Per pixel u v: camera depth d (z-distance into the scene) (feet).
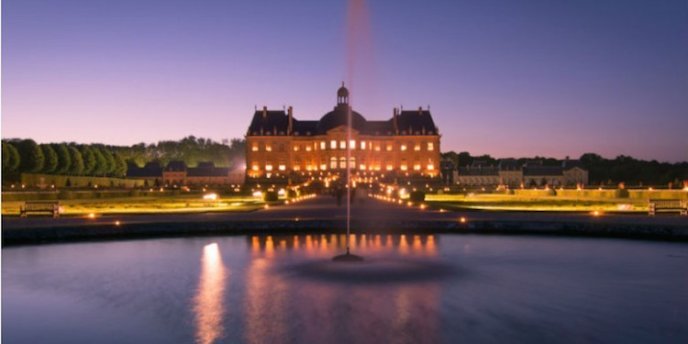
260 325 48.01
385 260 76.84
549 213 149.07
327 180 538.06
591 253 83.82
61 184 444.14
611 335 45.32
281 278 65.57
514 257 79.82
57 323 49.42
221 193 379.96
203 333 46.32
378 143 620.08
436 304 53.98
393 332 45.85
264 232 110.22
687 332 46.03
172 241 98.48
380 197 307.37
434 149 620.08
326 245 92.63
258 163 630.33
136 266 74.18
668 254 82.84
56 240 97.14
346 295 57.52
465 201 249.96
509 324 47.91
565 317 50.03
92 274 69.15
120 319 50.37
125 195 303.89
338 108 619.26
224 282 63.87
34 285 63.41
